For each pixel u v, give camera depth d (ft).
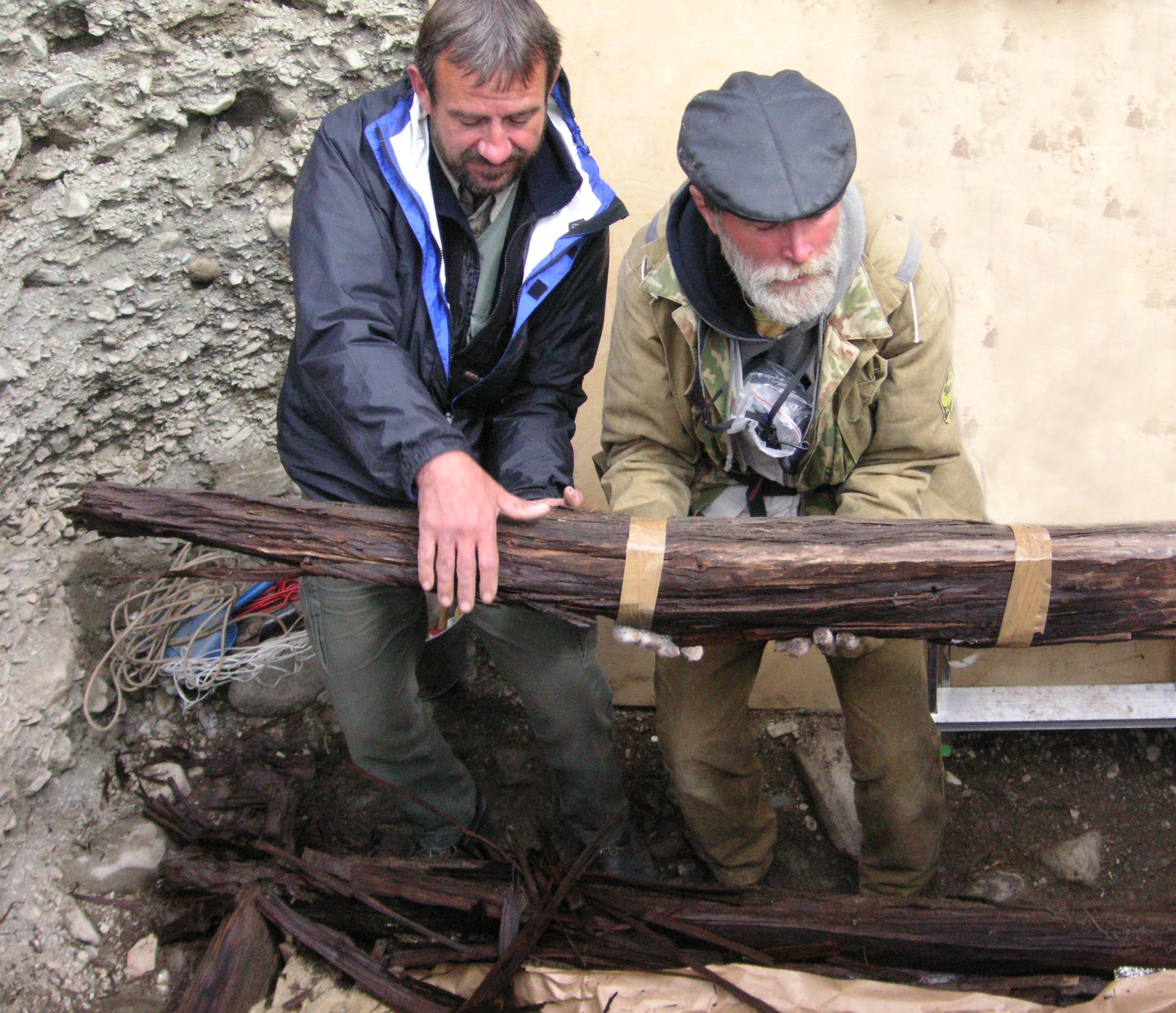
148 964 8.03
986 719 9.52
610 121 9.23
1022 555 5.86
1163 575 5.82
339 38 9.45
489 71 6.03
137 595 9.87
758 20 8.93
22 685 8.84
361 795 9.61
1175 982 6.56
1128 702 9.53
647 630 6.28
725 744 7.88
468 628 9.96
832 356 6.61
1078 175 8.87
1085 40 8.66
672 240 6.63
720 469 7.65
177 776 9.46
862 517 6.98
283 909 7.58
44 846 8.64
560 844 9.42
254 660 9.91
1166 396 9.11
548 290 7.23
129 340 9.57
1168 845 9.32
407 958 7.35
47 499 9.55
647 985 6.92
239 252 9.82
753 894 7.51
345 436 6.46
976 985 7.04
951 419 7.23
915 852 8.11
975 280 9.10
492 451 7.87
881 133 8.99
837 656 7.48
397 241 6.95
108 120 8.88
